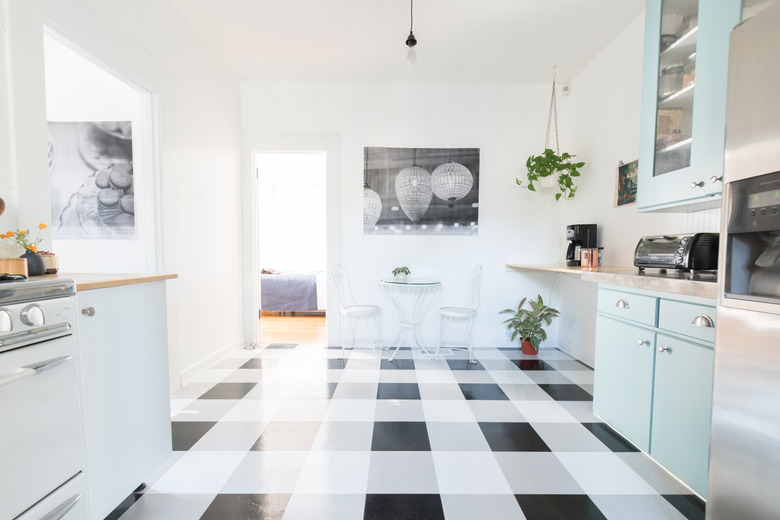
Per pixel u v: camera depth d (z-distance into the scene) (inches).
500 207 132.6
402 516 46.8
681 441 51.3
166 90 84.6
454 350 129.0
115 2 68.9
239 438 66.7
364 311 116.1
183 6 88.7
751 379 31.8
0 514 30.0
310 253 256.8
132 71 73.0
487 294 134.3
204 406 80.6
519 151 131.7
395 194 131.3
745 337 32.4
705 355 47.2
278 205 253.6
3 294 30.2
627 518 46.7
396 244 132.5
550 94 130.6
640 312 60.1
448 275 133.5
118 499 44.8
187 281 95.5
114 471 44.2
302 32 99.3
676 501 50.1
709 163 51.6
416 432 69.1
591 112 114.0
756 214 31.6
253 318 133.5
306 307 194.7
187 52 94.7
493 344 135.2
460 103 130.4
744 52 32.2
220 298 115.5
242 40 103.4
